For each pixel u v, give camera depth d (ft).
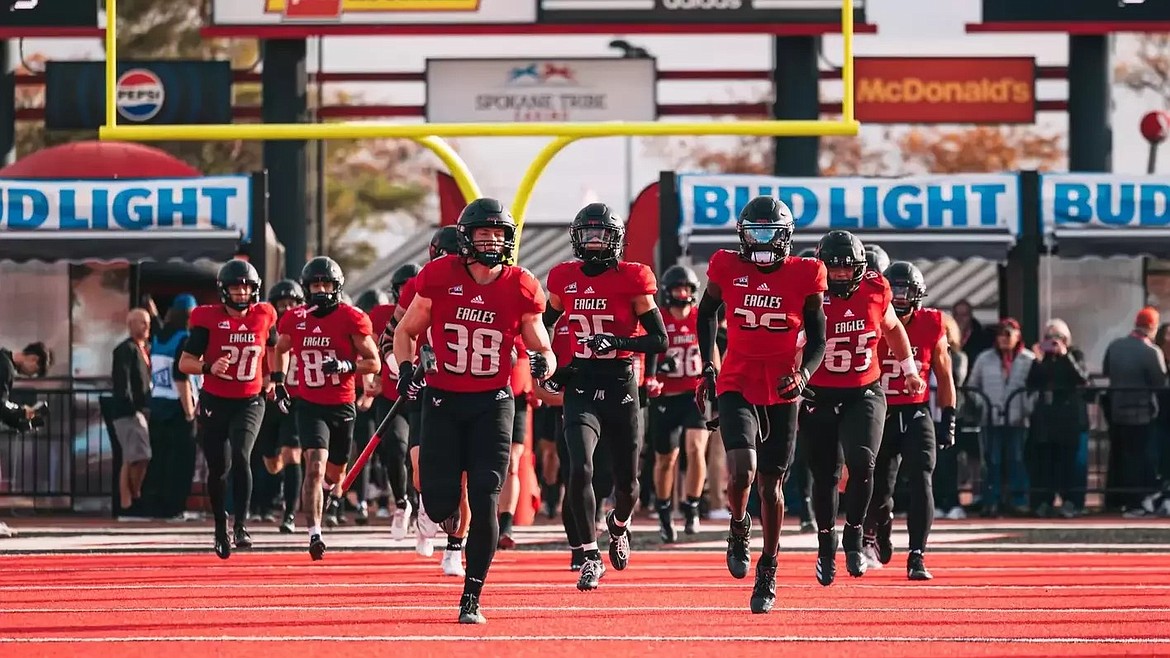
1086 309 116.47
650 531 91.40
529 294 49.93
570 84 137.80
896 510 102.99
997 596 58.70
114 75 102.78
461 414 50.01
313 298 74.38
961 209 109.40
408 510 80.02
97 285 111.04
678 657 43.83
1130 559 73.61
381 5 134.21
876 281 59.00
